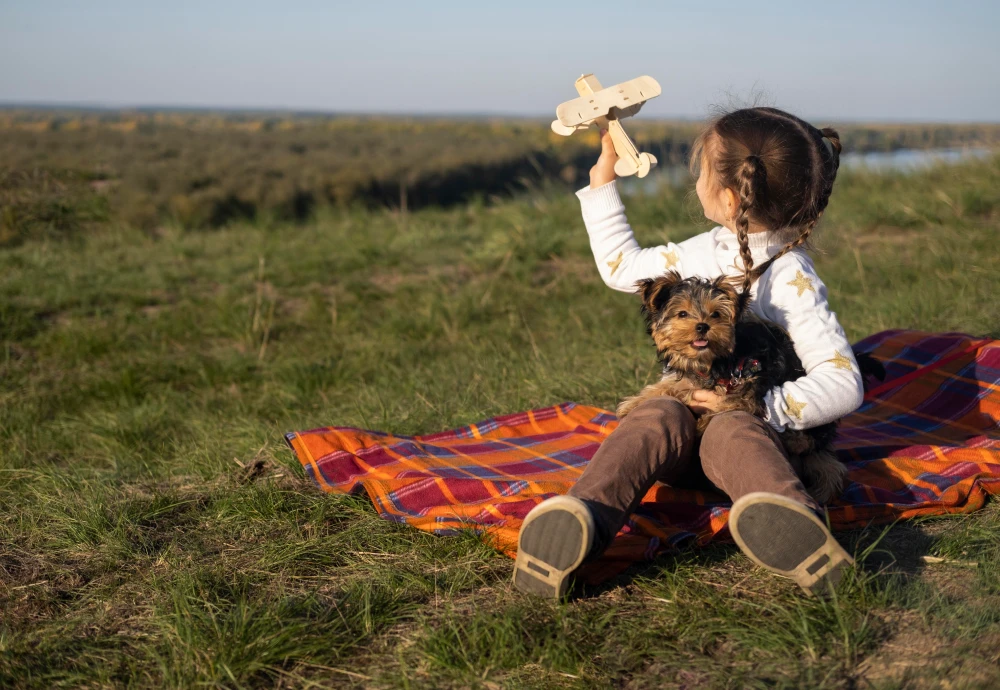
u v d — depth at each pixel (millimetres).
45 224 11516
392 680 2096
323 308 7750
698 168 2922
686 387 2711
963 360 3881
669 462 2494
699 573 2516
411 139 40562
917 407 3771
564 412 3977
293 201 16391
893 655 2062
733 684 1986
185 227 13211
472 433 3816
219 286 8641
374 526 2943
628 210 10547
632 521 2709
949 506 2828
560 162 25250
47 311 7727
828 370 2607
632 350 5641
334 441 3471
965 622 2158
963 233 8188
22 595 2621
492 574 2605
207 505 3279
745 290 2613
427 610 2416
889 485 3031
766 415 2609
